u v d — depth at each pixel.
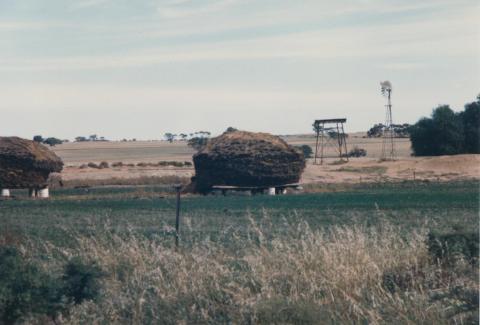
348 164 196.75
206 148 140.62
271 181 140.00
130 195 131.88
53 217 81.44
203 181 140.00
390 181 163.62
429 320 23.58
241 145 139.12
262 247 32.69
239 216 77.31
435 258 30.58
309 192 142.00
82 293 27.64
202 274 29.72
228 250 37.16
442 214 71.12
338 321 24.58
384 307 25.36
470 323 23.12
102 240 40.34
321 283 27.89
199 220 70.50
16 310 24.89
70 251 38.62
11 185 131.50
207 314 25.89
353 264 29.41
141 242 38.81
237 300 26.09
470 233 31.03
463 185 141.00
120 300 27.92
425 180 157.50
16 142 133.50
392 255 31.55
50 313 25.83
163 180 182.38
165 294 28.48
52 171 135.62
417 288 27.77
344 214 76.25
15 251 27.31
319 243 31.55
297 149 143.38
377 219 66.31
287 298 26.03
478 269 28.28
